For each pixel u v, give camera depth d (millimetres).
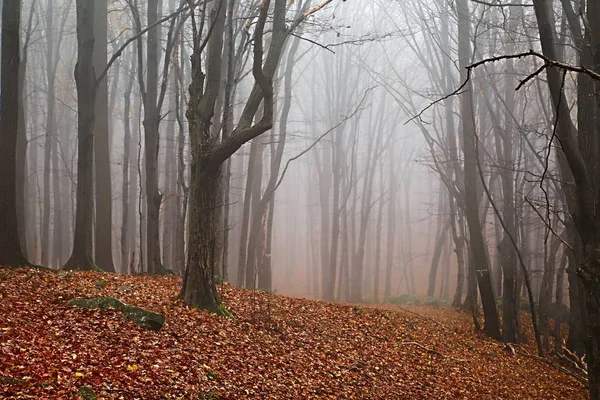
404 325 15992
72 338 8367
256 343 10828
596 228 7809
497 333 18266
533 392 12695
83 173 16172
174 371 8164
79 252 16062
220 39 12750
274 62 12320
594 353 7742
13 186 13594
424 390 11016
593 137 8594
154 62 18531
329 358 11328
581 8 8219
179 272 20594
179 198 20844
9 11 13555
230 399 7984
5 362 6875
